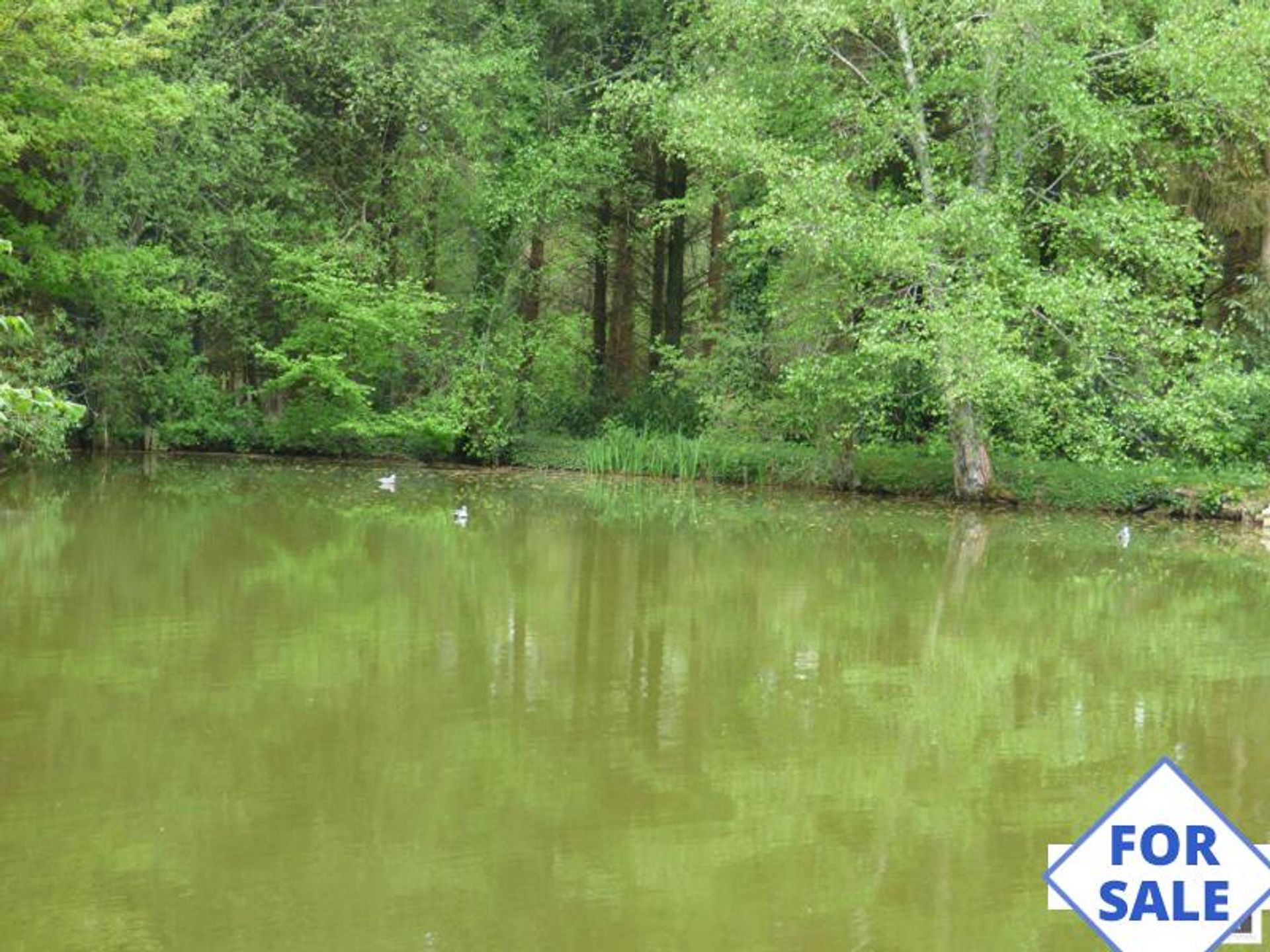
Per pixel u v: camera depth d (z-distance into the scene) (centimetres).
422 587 1227
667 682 893
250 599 1140
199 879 552
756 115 1975
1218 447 1897
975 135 1955
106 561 1304
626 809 649
